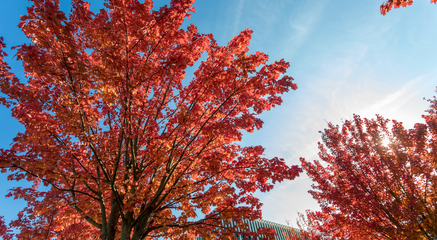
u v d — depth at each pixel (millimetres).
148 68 4875
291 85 5066
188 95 6926
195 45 5945
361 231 9086
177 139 6215
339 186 9430
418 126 8680
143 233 5543
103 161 5840
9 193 6094
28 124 4844
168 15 4734
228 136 6129
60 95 5090
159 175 5863
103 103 6109
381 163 8695
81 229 8352
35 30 3713
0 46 4168
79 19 4395
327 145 9953
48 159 4883
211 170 4980
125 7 4496
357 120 9695
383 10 4504
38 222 9000
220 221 6301
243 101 5484
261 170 5480
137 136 6496
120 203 5559
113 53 4449
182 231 6062
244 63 4980
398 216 7594
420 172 8148
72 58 4234
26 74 5184
